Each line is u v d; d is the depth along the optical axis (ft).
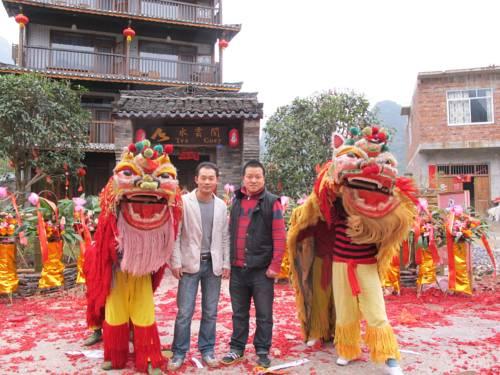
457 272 18.75
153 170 10.55
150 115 33.19
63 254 21.79
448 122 59.88
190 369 11.00
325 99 48.01
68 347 12.71
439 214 19.77
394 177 10.62
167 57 63.21
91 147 52.31
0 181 51.11
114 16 56.24
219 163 36.29
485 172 59.47
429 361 11.44
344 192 10.87
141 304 11.03
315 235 13.17
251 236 11.27
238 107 34.71
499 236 40.81
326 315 13.09
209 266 11.46
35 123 38.78
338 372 10.89
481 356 11.80
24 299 18.62
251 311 17.10
